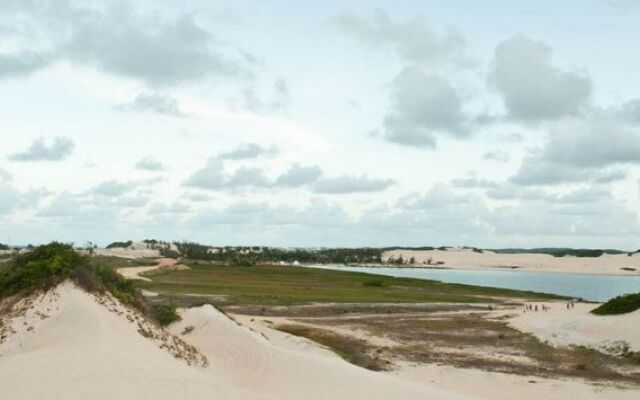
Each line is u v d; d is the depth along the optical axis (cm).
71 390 1364
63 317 2186
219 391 1566
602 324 4325
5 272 2544
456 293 8825
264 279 10838
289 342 3653
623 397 2586
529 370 3133
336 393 2003
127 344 1984
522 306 6719
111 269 2873
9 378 1470
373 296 7556
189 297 6244
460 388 2692
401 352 3625
